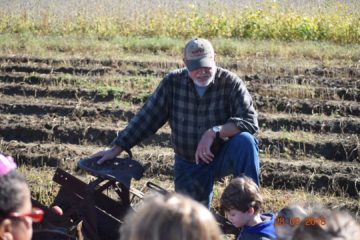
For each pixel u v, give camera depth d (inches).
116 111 402.9
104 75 472.1
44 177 325.4
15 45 557.6
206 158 234.1
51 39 582.6
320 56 528.7
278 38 623.8
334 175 323.6
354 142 358.3
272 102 413.7
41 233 220.7
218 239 101.9
